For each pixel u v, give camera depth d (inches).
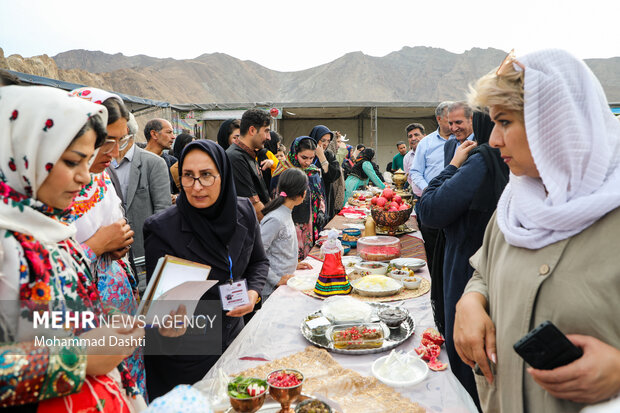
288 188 106.8
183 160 65.4
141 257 131.9
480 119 73.2
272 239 105.3
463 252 69.7
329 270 87.7
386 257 112.3
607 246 32.3
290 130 900.0
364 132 902.4
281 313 80.0
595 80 34.9
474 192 66.4
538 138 34.8
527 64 35.4
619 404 28.6
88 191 61.4
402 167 408.5
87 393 37.1
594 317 32.0
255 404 44.9
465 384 64.1
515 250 40.0
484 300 45.9
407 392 52.7
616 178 32.8
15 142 35.1
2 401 30.6
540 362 31.0
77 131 36.7
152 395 65.4
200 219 67.2
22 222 35.7
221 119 643.5
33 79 278.5
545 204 36.2
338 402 50.2
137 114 569.3
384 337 66.7
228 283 69.9
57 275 37.4
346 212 208.7
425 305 82.7
